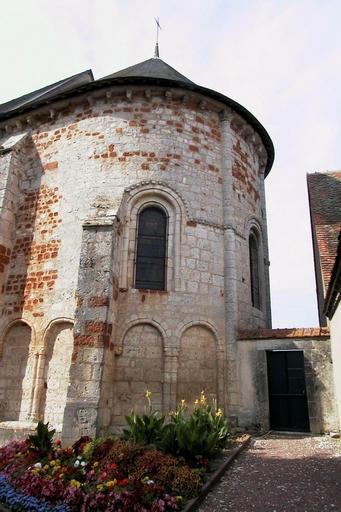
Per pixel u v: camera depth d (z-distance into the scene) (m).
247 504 4.94
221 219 11.87
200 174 11.93
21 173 12.65
